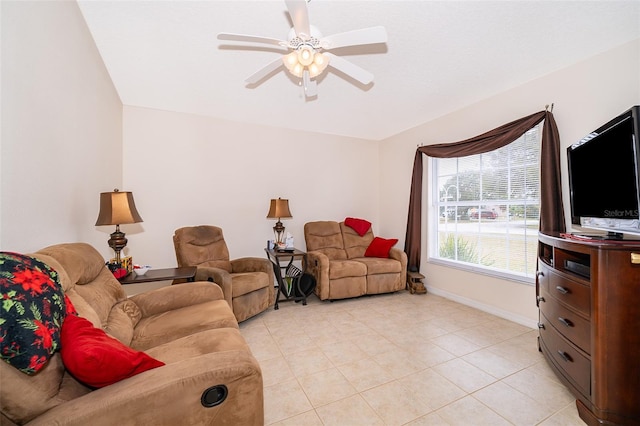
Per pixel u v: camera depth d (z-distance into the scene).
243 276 2.89
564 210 2.43
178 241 2.99
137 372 0.96
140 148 3.32
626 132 1.58
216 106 3.40
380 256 3.98
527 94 2.73
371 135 4.55
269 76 2.80
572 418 1.50
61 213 1.75
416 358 2.11
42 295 0.87
